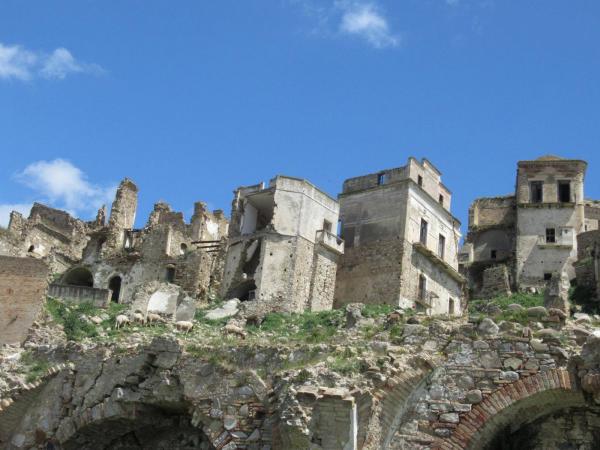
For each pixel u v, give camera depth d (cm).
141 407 2398
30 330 3269
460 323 2005
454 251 5884
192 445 2434
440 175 5847
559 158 7550
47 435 2519
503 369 1862
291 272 4828
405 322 2097
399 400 1884
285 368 2159
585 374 1784
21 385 2614
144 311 4322
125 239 6206
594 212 7506
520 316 1959
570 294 5584
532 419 1955
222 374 2247
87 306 4069
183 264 5484
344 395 1784
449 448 1812
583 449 1912
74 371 2573
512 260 7231
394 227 5241
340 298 5244
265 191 5150
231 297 4912
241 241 5028
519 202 7319
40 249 6700
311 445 1770
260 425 2108
